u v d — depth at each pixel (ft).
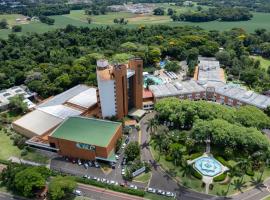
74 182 570.05
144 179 606.14
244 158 632.38
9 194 583.58
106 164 654.12
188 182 593.01
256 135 631.56
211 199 553.23
